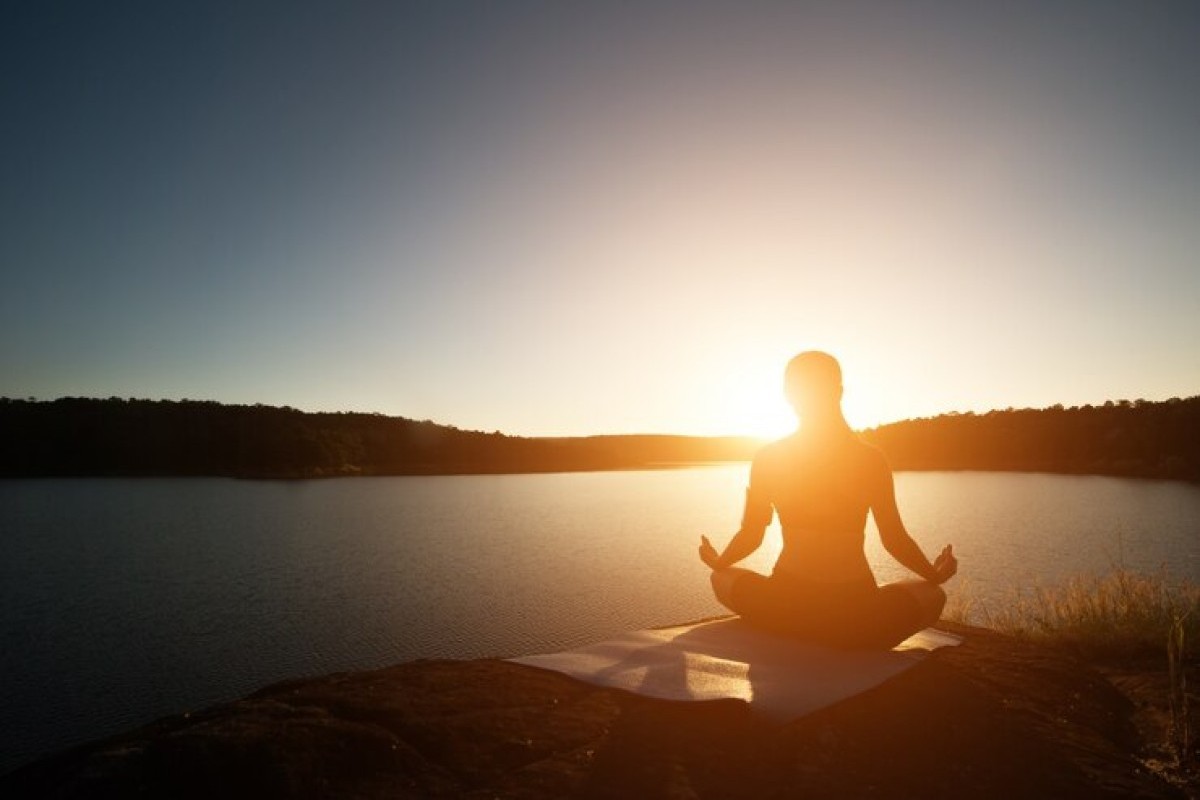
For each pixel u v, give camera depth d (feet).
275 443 645.10
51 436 601.62
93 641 205.57
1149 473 462.60
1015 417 647.97
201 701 160.76
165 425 628.69
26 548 330.95
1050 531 276.00
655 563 304.50
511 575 282.36
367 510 457.27
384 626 216.95
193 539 352.08
